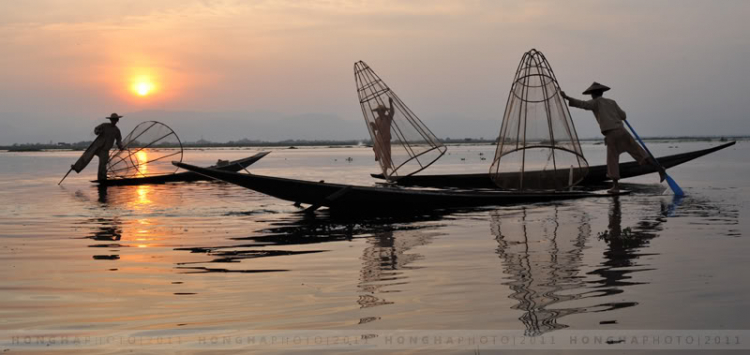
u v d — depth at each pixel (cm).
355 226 977
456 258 691
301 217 1112
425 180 1706
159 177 2133
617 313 464
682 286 540
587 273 600
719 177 2055
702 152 1795
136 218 1104
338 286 563
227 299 521
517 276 593
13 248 784
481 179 1692
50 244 816
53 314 480
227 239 852
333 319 460
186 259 705
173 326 448
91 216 1137
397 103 1475
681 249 719
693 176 2117
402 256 709
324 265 662
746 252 695
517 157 1376
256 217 1113
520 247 754
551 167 1373
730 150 6397
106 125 2058
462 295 523
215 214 1165
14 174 2798
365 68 1465
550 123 1356
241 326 446
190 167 1056
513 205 1240
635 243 765
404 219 1060
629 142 1411
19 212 1204
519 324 442
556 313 466
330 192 1116
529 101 1360
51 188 1886
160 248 781
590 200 1309
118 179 2070
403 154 1471
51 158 6000
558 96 1364
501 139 1388
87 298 528
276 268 648
